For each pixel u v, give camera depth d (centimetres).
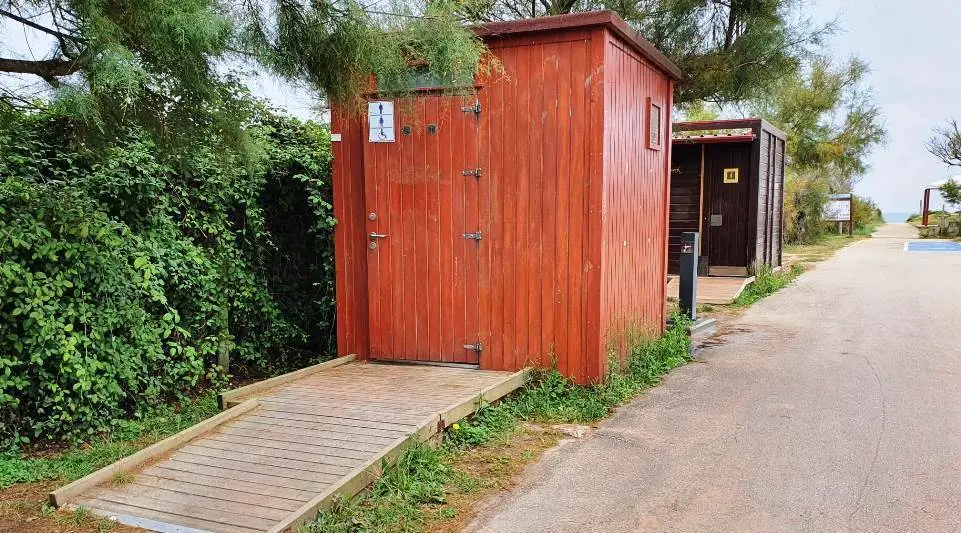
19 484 417
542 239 570
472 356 603
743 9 915
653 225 713
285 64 430
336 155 646
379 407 492
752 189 1310
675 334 744
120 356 517
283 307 723
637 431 487
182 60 373
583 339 562
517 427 497
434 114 595
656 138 704
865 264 1627
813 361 689
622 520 353
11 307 454
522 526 348
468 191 591
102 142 452
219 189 623
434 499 377
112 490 377
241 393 531
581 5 925
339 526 341
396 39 440
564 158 557
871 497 371
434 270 610
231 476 389
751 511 359
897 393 566
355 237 647
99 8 340
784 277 1373
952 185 2830
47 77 372
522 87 565
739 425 496
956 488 380
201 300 611
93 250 487
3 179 467
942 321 882
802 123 2377
